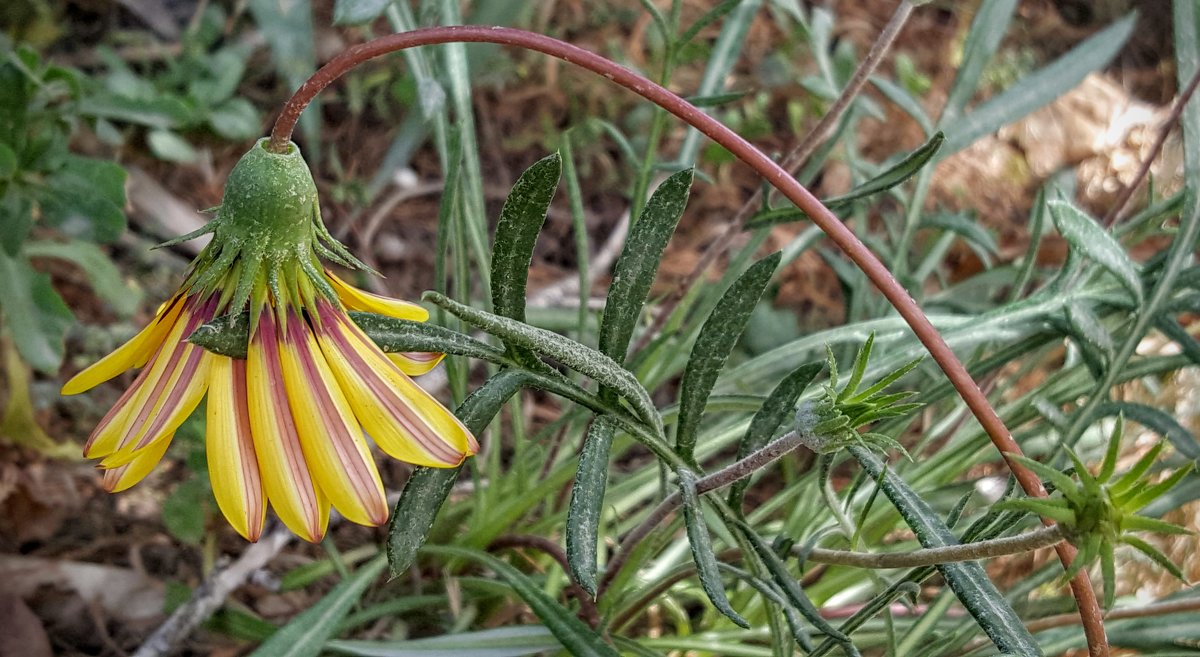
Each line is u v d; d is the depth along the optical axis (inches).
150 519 18.9
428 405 11.5
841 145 29.1
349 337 11.5
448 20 16.9
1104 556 10.5
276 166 11.3
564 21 30.2
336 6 14.2
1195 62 16.8
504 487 18.1
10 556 17.4
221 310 11.3
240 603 17.7
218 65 25.5
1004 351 17.6
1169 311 16.2
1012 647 12.1
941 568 12.6
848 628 13.4
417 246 25.9
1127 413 16.0
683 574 15.2
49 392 20.1
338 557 16.8
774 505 17.3
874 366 16.8
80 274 22.8
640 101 29.1
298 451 11.2
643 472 18.1
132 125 24.7
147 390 11.4
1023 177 29.4
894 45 32.1
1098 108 30.8
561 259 26.5
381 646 15.1
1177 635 15.3
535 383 13.1
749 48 31.4
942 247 22.2
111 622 17.2
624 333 13.1
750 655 16.3
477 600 17.5
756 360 18.0
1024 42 32.6
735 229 17.5
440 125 17.4
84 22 26.7
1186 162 16.6
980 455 18.0
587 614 15.6
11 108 17.4
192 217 24.3
